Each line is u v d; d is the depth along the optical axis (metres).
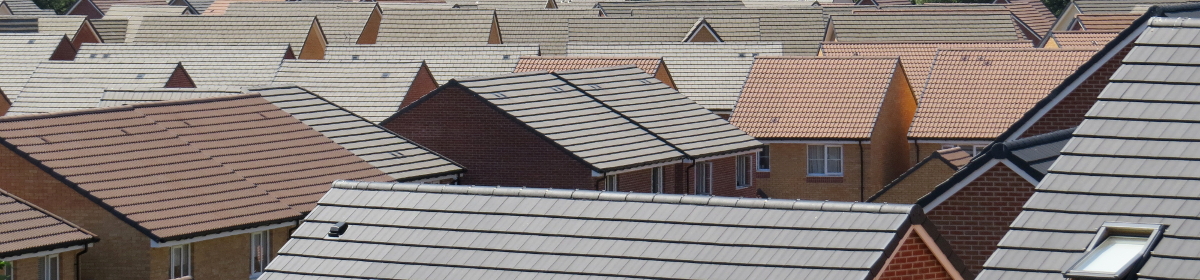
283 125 154.00
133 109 142.00
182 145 138.75
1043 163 101.00
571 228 78.94
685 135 184.62
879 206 73.38
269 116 155.00
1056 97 123.12
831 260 70.62
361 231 84.38
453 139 173.00
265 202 132.38
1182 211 61.03
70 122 133.75
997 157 100.25
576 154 164.75
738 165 197.75
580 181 164.38
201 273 123.88
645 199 79.62
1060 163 66.12
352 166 149.75
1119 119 67.25
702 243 74.75
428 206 84.75
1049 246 62.09
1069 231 62.41
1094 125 67.56
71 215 123.00
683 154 177.00
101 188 124.00
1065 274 59.00
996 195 101.31
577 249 77.06
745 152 190.75
